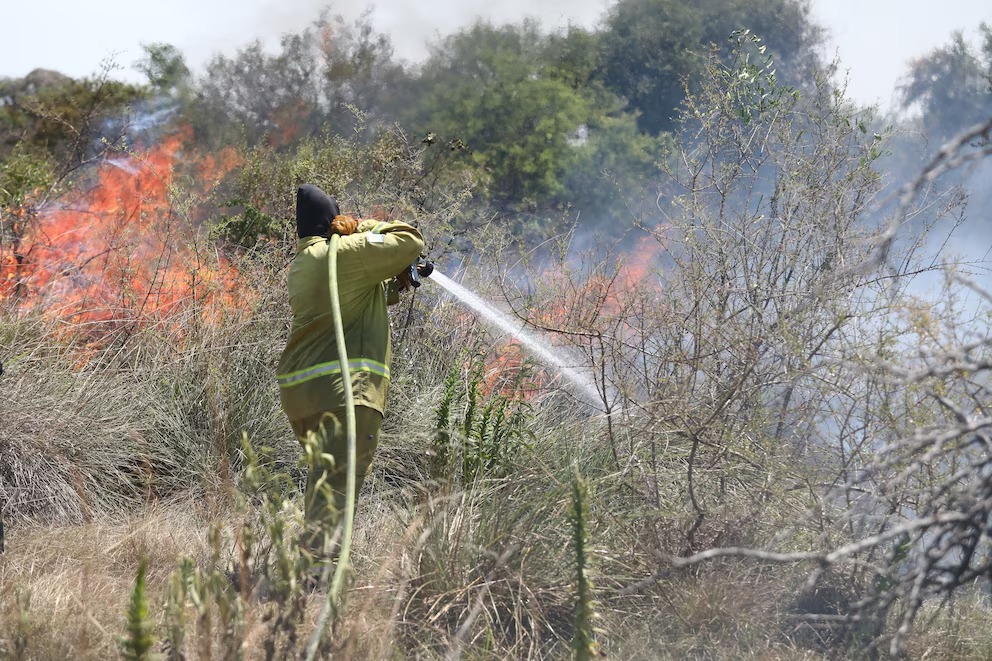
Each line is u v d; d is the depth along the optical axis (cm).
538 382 1003
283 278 1105
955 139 438
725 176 953
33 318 1023
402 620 635
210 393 938
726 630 665
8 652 546
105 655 568
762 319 816
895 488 636
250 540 524
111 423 924
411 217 1208
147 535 750
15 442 859
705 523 718
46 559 709
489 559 691
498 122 4350
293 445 950
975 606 666
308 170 1321
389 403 979
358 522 788
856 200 884
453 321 1102
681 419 781
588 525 707
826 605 682
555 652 643
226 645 495
